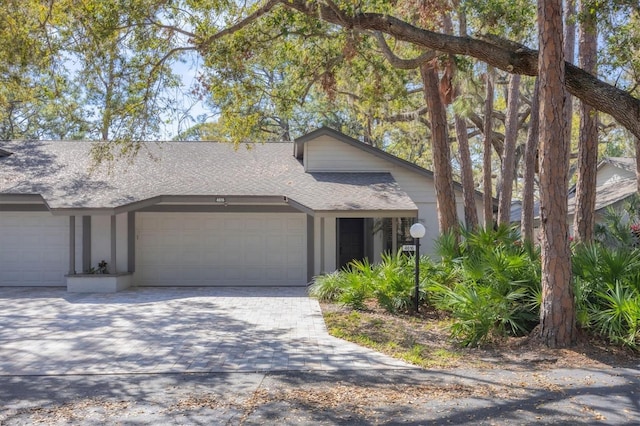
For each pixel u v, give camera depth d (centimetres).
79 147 1986
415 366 772
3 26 1111
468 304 927
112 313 1214
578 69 887
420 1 1148
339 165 1855
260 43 1226
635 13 1069
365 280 1266
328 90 1382
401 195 1641
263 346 897
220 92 1270
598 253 1010
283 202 1602
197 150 2003
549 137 864
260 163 1917
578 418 559
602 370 744
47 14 1126
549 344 870
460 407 594
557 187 866
